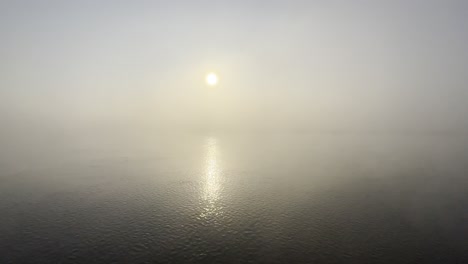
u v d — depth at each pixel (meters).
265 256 43.38
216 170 102.00
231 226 53.88
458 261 41.59
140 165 108.81
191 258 42.84
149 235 50.06
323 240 48.12
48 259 42.16
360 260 42.09
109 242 47.41
